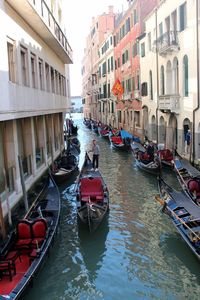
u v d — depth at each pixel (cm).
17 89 1226
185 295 830
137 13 2961
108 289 863
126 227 1199
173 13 2070
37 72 1631
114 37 4188
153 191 1590
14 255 874
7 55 1159
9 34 1184
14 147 1316
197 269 931
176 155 1930
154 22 2434
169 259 984
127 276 914
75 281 896
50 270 943
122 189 1644
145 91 2789
